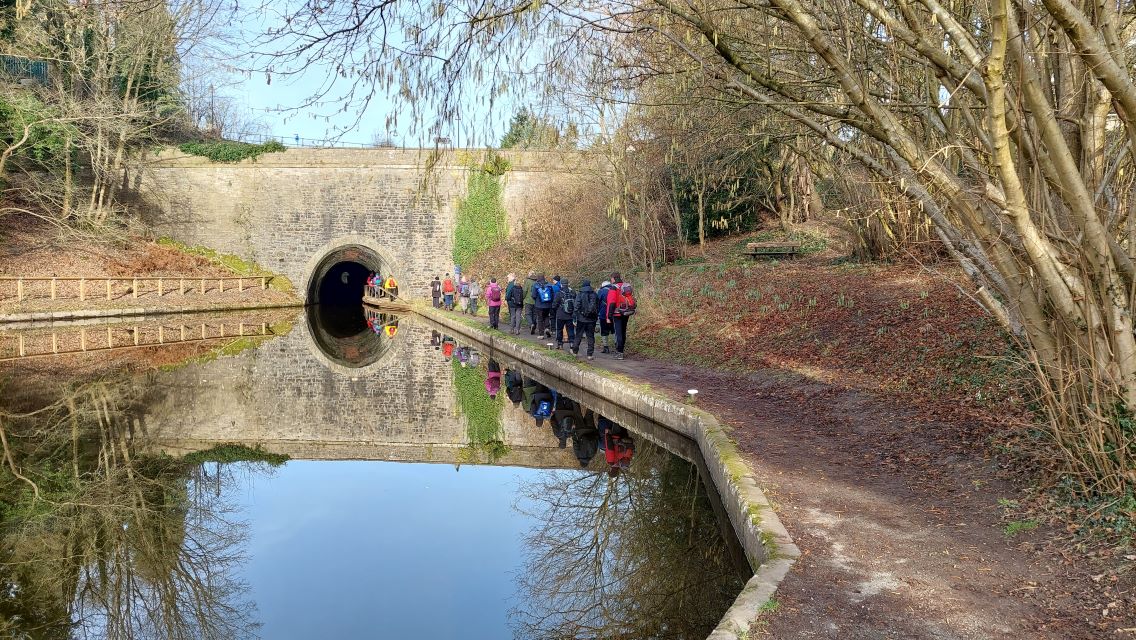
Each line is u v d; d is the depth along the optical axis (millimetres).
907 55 6512
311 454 11391
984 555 5184
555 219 30469
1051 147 5051
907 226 14961
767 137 9398
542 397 15047
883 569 4980
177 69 29516
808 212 23109
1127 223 5676
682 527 7535
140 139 32969
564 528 7977
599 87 10703
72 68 28016
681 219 24406
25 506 8391
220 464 10555
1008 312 6652
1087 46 4625
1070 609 4340
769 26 7375
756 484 6770
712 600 5973
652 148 18016
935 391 9102
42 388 14641
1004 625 4219
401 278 34188
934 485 6754
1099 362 5566
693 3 6543
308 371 18266
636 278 21469
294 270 34344
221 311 30906
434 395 15664
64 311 25594
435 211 33844
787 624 4238
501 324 23594
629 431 11812
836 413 9602
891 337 11422
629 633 5711
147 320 26844
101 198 31031
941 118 6949
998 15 4371
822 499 6445
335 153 33938
